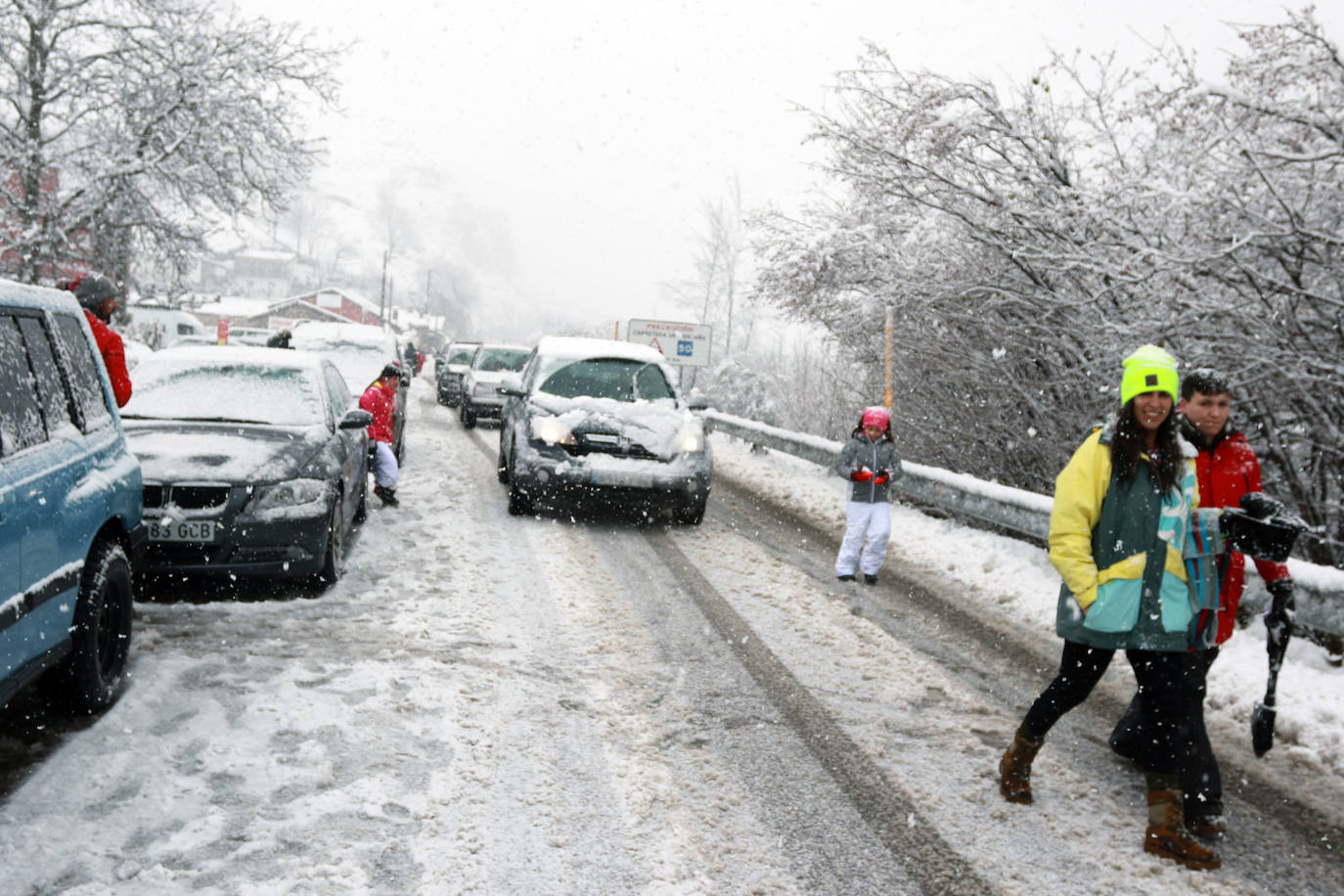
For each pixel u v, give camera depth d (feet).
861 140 32.40
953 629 20.57
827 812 11.82
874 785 12.64
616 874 10.12
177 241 79.41
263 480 18.84
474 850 10.38
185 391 22.41
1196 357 24.09
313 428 21.47
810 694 15.97
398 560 23.52
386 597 20.10
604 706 14.83
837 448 38.99
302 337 45.27
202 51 73.36
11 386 11.68
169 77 72.79
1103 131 29.25
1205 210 23.89
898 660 18.11
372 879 9.67
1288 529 10.71
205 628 17.20
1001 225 30.55
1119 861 11.01
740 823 11.42
